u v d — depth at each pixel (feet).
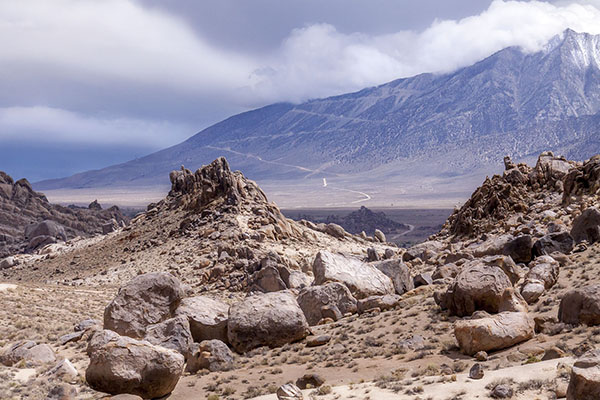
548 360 78.43
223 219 322.14
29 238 574.15
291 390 78.43
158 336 116.26
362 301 135.13
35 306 185.47
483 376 76.79
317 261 164.14
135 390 86.69
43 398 90.68
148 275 132.16
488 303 105.81
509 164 280.72
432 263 202.49
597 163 208.64
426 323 110.73
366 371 90.94
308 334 120.06
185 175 429.38
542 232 170.91
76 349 128.77
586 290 92.53
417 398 72.43
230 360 107.55
